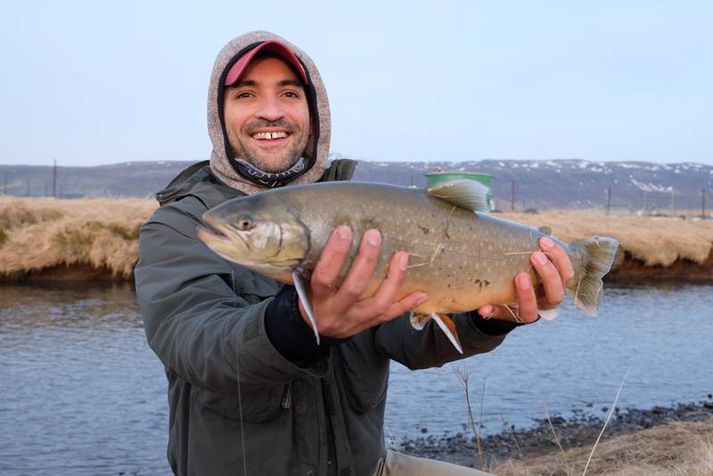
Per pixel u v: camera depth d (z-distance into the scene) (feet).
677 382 50.06
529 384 48.37
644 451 31.45
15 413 38.27
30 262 82.48
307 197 8.97
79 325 59.98
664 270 114.01
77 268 84.69
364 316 8.23
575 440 37.29
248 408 9.98
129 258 85.20
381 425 11.99
